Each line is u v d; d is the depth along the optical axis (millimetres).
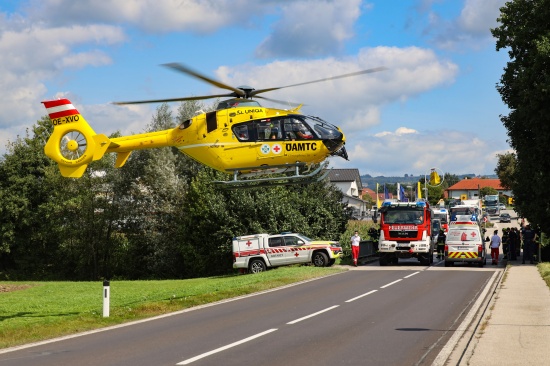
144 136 23812
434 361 11180
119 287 38250
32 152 63812
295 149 22406
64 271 64875
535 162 40469
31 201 63938
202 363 11508
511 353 11391
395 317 17438
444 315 17688
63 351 13320
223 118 22750
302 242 39844
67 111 24047
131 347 13570
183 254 55625
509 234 43688
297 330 15430
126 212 61125
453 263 40062
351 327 15750
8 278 63438
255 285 27422
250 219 49500
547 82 36688
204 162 23234
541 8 39312
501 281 26188
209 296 23844
